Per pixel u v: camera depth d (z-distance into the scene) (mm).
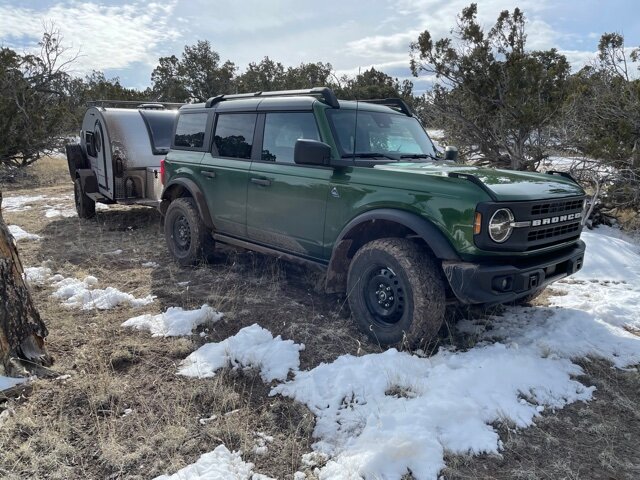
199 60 28094
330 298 4844
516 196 3449
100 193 8625
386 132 4680
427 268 3607
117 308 4539
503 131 10078
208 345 3750
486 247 3350
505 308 4598
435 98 11133
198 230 5664
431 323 3559
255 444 2666
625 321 4367
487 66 10023
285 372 3404
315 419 2910
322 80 21297
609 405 3104
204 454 2555
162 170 6316
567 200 3820
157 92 28438
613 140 8062
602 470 2521
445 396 2975
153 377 3318
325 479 2395
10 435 2646
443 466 2480
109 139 7945
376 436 2652
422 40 10602
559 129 9344
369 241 4246
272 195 4719
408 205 3688
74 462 2510
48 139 16375
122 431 2748
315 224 4363
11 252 3244
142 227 8273
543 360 3533
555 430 2834
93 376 3246
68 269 5672
